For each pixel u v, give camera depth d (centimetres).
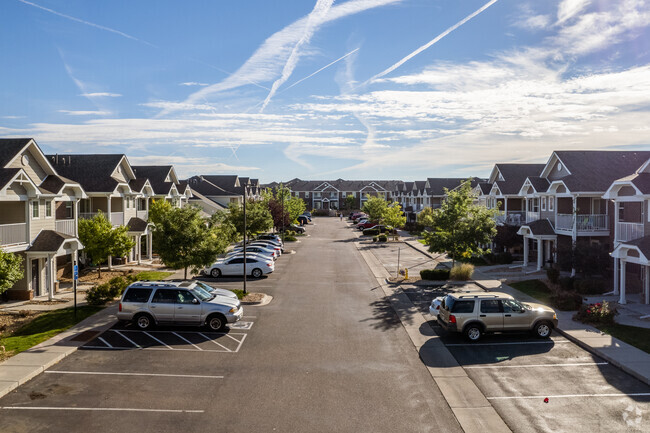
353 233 6725
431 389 1273
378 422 1080
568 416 1114
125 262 3506
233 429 1041
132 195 3691
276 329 1859
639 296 2378
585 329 1805
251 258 3092
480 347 1641
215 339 1719
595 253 2639
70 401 1181
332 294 2548
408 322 1970
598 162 3142
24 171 2234
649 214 2269
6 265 1709
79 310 2089
